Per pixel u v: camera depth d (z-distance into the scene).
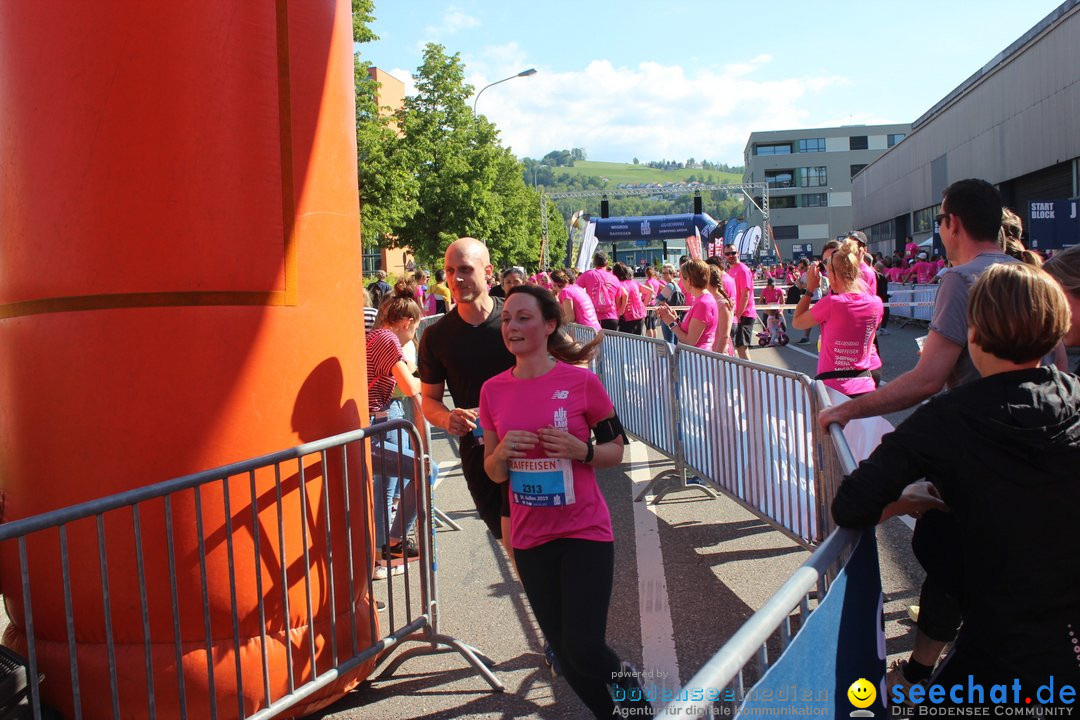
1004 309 2.00
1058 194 27.42
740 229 29.92
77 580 3.20
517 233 48.12
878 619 2.33
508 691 3.65
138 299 3.14
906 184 48.47
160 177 3.12
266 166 3.29
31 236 3.21
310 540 3.42
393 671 3.91
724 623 4.14
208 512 3.19
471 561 5.39
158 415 3.15
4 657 2.92
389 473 5.03
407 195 32.97
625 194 52.06
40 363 3.22
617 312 14.44
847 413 3.00
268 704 3.20
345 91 3.68
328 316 3.52
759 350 17.64
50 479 3.22
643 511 6.17
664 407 6.76
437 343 3.98
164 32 3.10
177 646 3.02
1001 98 31.75
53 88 3.14
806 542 4.20
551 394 3.05
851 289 5.57
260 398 3.28
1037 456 1.95
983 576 2.00
